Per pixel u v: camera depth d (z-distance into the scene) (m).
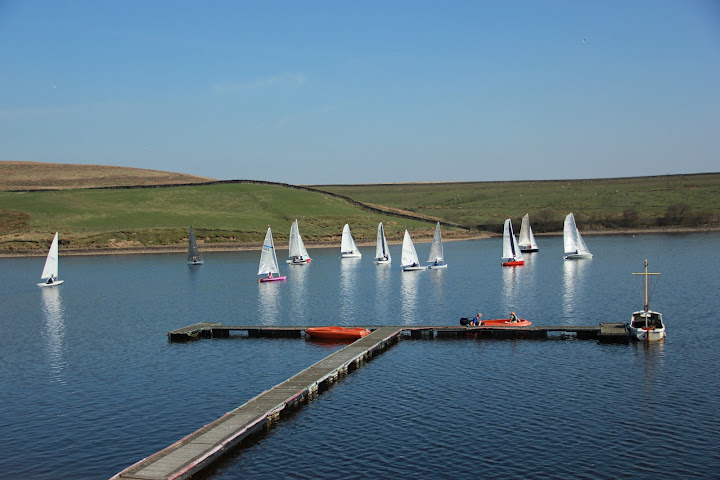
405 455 38.59
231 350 65.19
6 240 188.88
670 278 110.19
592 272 123.94
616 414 44.12
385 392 49.97
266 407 44.75
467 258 163.00
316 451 39.31
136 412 46.88
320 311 88.19
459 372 55.03
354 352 59.56
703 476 35.34
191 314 88.69
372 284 115.62
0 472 37.53
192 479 35.97
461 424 43.06
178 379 55.00
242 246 193.62
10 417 46.50
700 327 69.44
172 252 184.62
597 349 61.41
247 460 38.25
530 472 36.22
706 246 169.38
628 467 36.50
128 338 73.06
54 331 78.94
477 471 36.47
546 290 102.00
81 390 52.59
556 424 42.66
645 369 54.19
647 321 65.19
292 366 58.56
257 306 94.06
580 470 36.31
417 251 184.12
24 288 122.12
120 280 130.38
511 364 57.03
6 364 62.12
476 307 87.88
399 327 71.06
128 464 38.38
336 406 46.94
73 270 149.50
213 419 45.12
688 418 43.06
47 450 40.50
